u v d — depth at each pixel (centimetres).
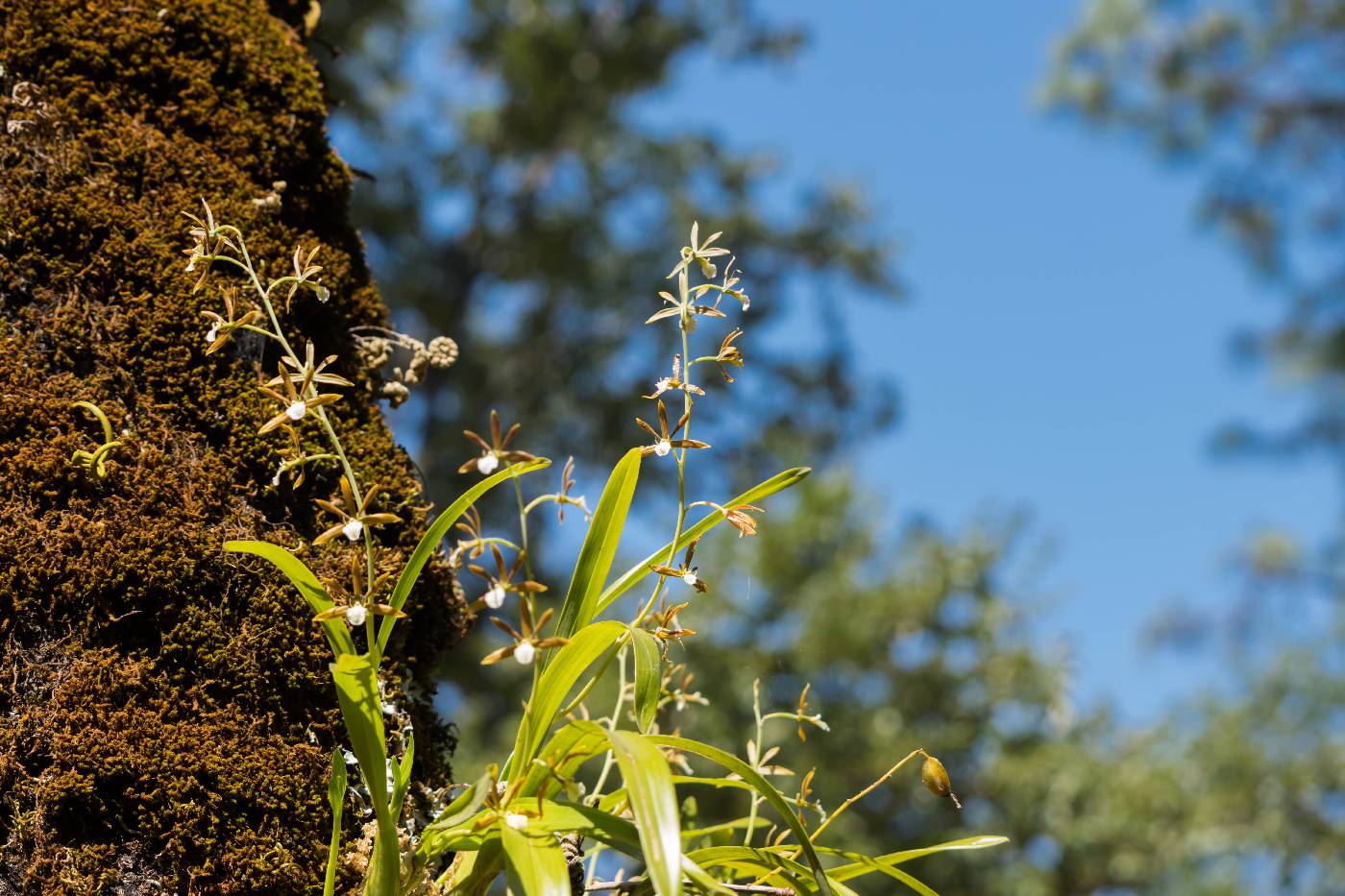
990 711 620
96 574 141
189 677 142
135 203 150
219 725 141
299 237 156
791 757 553
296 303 154
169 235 150
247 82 157
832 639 566
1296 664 746
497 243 1071
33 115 148
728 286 139
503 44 994
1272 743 713
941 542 635
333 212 161
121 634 141
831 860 159
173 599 142
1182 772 687
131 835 138
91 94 151
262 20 160
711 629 547
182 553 143
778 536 591
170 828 138
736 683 525
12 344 144
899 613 599
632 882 145
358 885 142
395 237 1048
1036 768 617
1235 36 801
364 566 149
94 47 152
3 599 139
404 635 151
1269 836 675
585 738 137
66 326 146
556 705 138
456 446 1009
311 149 160
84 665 140
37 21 151
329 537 135
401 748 147
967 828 589
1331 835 680
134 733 139
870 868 143
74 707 139
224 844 139
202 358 149
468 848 138
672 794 129
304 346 153
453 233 1089
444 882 141
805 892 138
